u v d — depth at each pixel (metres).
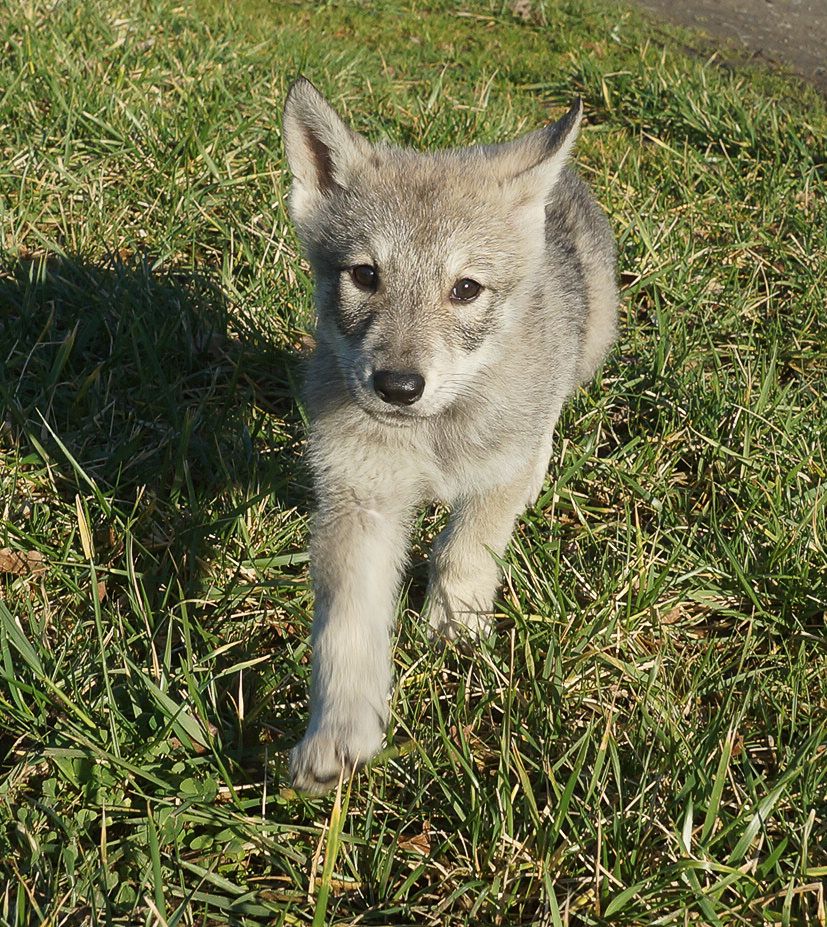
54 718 0.91
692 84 1.73
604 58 2.05
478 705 0.93
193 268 1.26
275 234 1.27
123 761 0.88
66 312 1.18
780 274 1.34
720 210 1.41
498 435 0.97
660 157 1.53
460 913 0.85
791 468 1.10
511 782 0.91
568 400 1.17
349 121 1.50
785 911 0.83
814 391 1.19
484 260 0.95
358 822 0.89
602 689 0.96
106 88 1.41
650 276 1.28
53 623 0.97
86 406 1.11
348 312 0.95
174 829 0.87
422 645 0.98
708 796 0.88
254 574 1.02
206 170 1.34
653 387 1.19
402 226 0.94
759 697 0.95
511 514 0.99
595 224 1.16
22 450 1.08
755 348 1.25
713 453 1.12
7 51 1.48
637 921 0.84
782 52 2.29
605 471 1.12
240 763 0.91
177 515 1.04
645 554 1.04
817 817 0.89
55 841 0.87
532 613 1.00
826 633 1.00
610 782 0.90
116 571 0.98
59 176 1.30
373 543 0.94
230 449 1.10
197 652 0.97
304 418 1.07
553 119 1.75
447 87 1.76
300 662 0.96
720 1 2.67
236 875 0.87
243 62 1.60
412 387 0.91
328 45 1.87
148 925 0.82
